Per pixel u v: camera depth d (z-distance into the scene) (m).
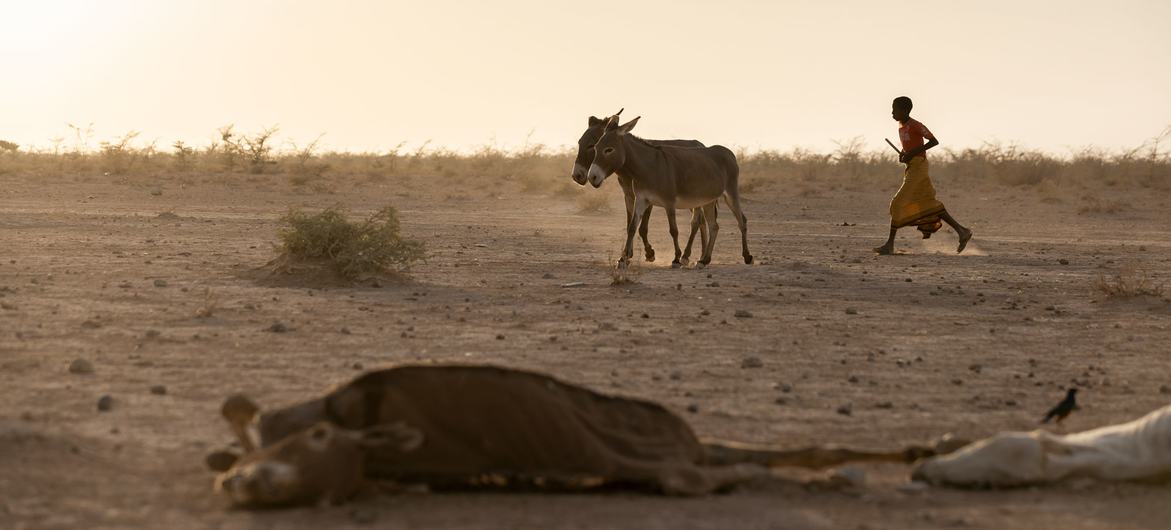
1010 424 31.41
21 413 28.94
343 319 46.28
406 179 167.50
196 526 20.53
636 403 24.16
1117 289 57.53
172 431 27.94
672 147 70.50
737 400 33.47
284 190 142.88
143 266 61.94
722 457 24.62
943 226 114.75
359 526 20.58
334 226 59.00
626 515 21.64
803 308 53.06
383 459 22.03
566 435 22.44
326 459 21.06
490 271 64.94
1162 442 24.25
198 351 38.78
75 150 186.62
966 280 65.88
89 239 77.62
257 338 41.47
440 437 22.09
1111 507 22.73
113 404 30.53
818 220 120.94
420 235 89.50
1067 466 24.17
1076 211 134.25
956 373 38.72
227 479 20.84
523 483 23.66
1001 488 24.02
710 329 46.28
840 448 24.77
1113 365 40.84
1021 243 95.69
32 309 46.62
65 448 25.25
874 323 49.19
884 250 82.06
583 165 69.00
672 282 61.66
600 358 39.41
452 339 42.34
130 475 23.81
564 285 59.00
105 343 39.81
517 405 22.31
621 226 106.31
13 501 21.47
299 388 33.47
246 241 79.94
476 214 118.31
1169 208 140.62
